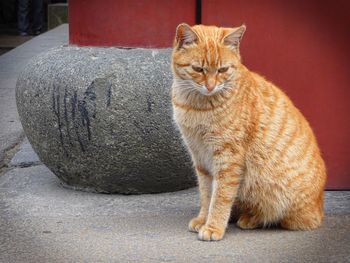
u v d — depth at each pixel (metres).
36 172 2.08
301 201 1.57
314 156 1.60
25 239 1.56
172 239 1.55
